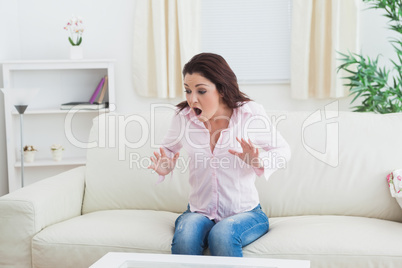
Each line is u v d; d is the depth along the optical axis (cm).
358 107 417
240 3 459
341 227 211
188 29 440
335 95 431
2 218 216
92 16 448
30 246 215
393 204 234
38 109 445
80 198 257
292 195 243
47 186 238
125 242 207
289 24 458
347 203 239
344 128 250
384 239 199
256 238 206
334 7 425
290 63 457
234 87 208
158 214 242
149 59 447
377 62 425
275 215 244
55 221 232
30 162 421
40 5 445
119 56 452
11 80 433
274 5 457
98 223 222
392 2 395
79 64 414
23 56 447
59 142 448
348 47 431
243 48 462
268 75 463
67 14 447
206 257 164
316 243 198
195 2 440
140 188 255
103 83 428
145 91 449
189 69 204
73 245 209
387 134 246
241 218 203
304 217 234
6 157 433
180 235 194
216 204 213
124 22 449
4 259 216
